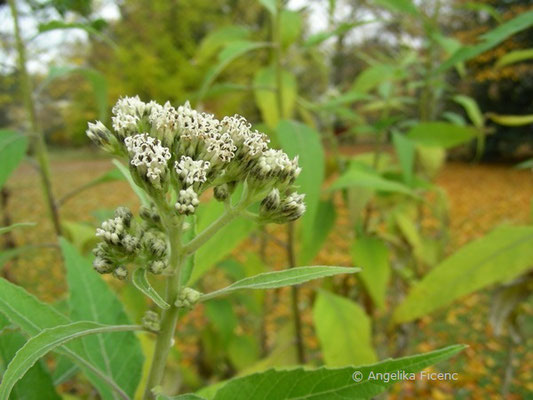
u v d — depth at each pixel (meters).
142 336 2.27
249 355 3.77
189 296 1.25
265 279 1.13
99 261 1.26
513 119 2.72
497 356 5.68
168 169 1.26
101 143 1.42
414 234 3.33
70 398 2.55
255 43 2.75
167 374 2.93
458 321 6.65
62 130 28.30
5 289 1.27
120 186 19.91
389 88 3.83
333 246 9.88
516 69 15.70
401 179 3.17
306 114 3.56
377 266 2.95
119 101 1.45
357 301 3.77
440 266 2.15
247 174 1.35
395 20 2.96
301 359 2.97
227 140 1.33
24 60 2.67
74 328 1.09
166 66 13.01
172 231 1.27
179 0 13.08
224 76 12.33
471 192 16.30
